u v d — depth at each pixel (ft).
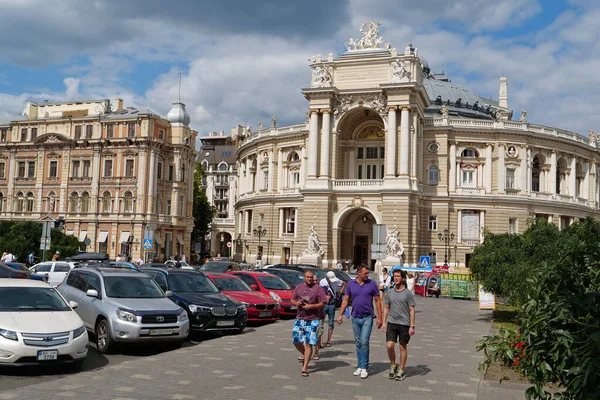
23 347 51.98
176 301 79.71
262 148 295.69
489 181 258.37
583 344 26.43
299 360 60.64
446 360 63.62
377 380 52.42
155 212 296.10
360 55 247.09
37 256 220.84
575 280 28.58
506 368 59.11
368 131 258.98
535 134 262.06
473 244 251.60
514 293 95.61
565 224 276.82
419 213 246.68
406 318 52.90
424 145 258.98
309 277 54.29
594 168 294.46
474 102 311.47
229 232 426.10
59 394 45.29
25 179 313.73
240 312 80.84
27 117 320.29
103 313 67.56
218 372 54.39
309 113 247.29
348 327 91.97
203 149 530.27
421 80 250.57
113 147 296.92
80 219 298.56
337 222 240.53
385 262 223.92
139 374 53.16
